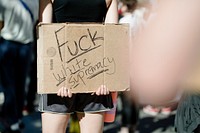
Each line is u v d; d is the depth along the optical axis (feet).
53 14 12.12
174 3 9.97
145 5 18.25
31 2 19.49
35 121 24.23
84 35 11.39
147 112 26.50
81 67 11.45
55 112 11.93
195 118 12.86
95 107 12.07
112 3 12.27
